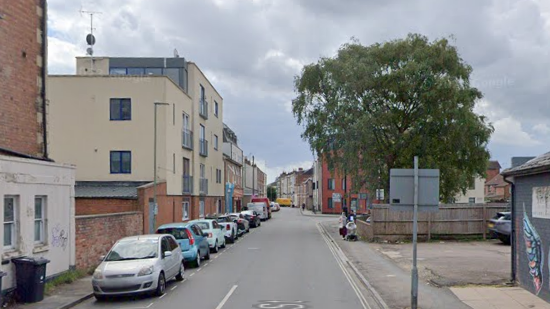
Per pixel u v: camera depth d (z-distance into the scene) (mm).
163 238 14445
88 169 29484
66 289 13523
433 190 10438
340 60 33844
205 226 24172
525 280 12602
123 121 29609
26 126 14188
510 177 13312
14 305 11461
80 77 29828
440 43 32000
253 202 58688
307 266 19000
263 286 14422
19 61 13938
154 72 38000
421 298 11992
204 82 41969
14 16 13727
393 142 32844
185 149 34844
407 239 27422
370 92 32781
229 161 58062
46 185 13797
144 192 25234
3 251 11602
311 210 98375
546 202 11078
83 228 16406
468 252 21906
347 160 31922
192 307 11492
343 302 12016
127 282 12156
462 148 31438
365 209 67688
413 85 31094
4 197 11938
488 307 10844
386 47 32844
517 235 13156
